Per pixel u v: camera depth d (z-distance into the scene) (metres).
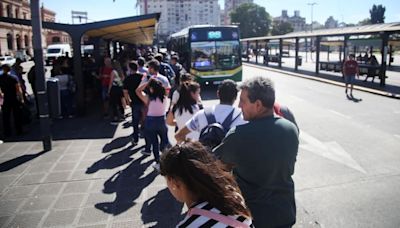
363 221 4.52
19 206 4.92
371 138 8.33
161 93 6.14
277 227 2.39
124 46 33.50
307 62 44.41
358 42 23.44
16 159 6.88
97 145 7.82
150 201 5.02
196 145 1.63
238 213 1.51
